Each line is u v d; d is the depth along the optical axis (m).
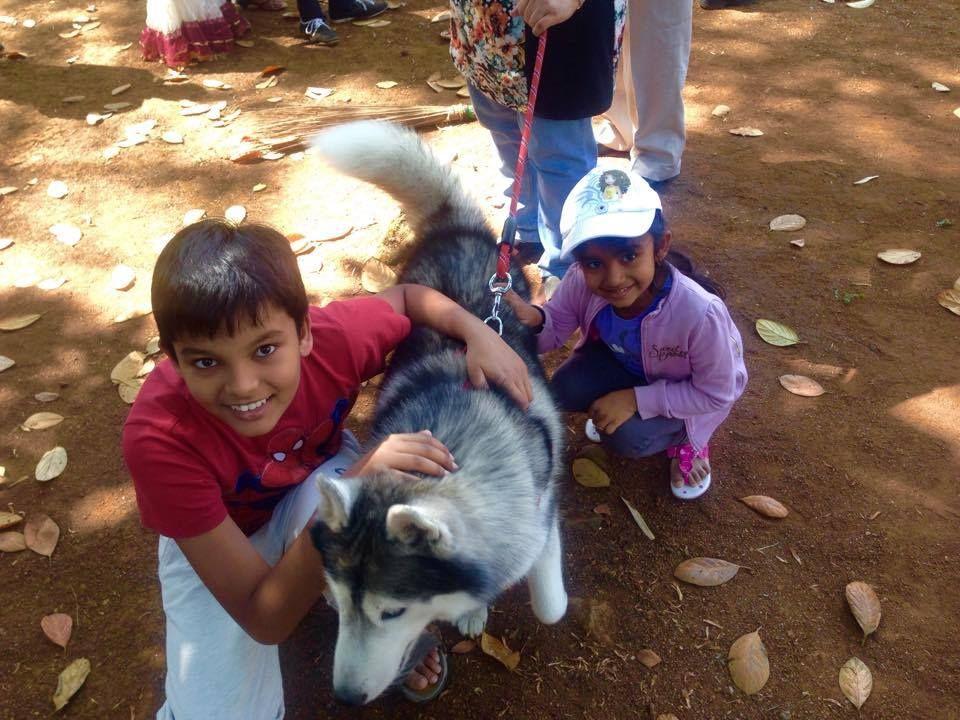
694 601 1.09
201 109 2.38
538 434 0.99
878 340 1.44
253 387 0.79
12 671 1.08
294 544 0.84
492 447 0.90
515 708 1.01
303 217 1.89
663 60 1.68
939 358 1.39
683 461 1.20
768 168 1.92
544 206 1.53
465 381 0.99
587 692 1.01
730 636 1.05
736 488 1.24
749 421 1.33
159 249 1.83
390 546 0.76
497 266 1.14
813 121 2.10
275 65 2.61
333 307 1.00
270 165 2.10
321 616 1.13
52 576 1.19
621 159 1.96
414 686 1.00
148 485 0.82
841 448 1.27
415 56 2.62
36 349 1.60
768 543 1.16
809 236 1.69
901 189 1.81
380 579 0.77
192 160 2.15
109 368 1.54
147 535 1.24
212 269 0.74
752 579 1.11
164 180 2.07
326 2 3.07
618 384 1.23
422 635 1.02
